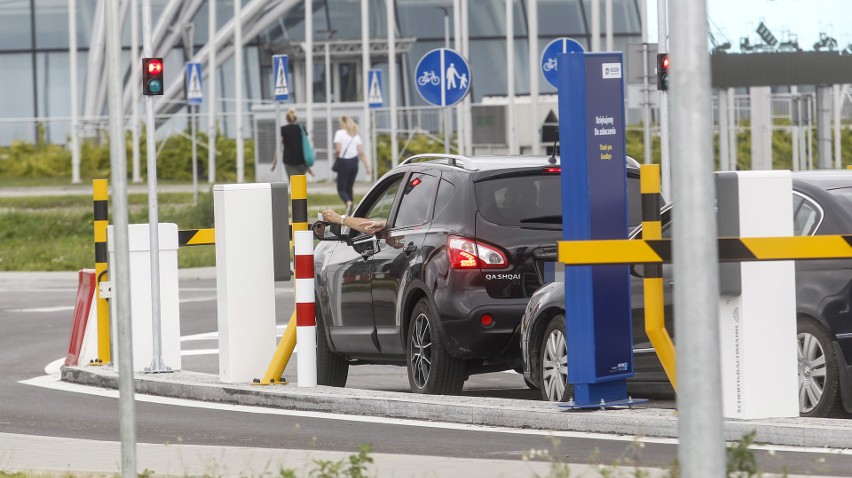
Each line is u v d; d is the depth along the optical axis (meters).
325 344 39.88
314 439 26.44
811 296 28.64
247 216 36.56
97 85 136.25
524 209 34.47
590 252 26.73
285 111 128.50
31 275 84.00
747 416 27.16
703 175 13.16
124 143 18.86
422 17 133.88
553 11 133.88
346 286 38.41
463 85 70.19
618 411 29.23
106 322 42.62
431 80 70.38
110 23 18.80
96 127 131.38
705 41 13.24
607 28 120.75
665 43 55.41
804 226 29.66
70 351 44.03
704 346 13.12
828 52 89.06
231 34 132.38
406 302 35.69
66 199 113.62
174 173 129.25
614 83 29.00
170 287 40.09
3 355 49.62
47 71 139.38
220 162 129.25
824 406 28.42
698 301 13.13
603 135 28.89
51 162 131.75
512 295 33.88
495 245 33.91
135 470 18.86
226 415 33.47
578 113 28.69
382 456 25.83
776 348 27.30
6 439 29.09
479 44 134.00
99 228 42.59
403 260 35.72
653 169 27.69
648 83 68.88
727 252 26.31
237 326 36.50
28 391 39.38
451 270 33.94
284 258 36.81
